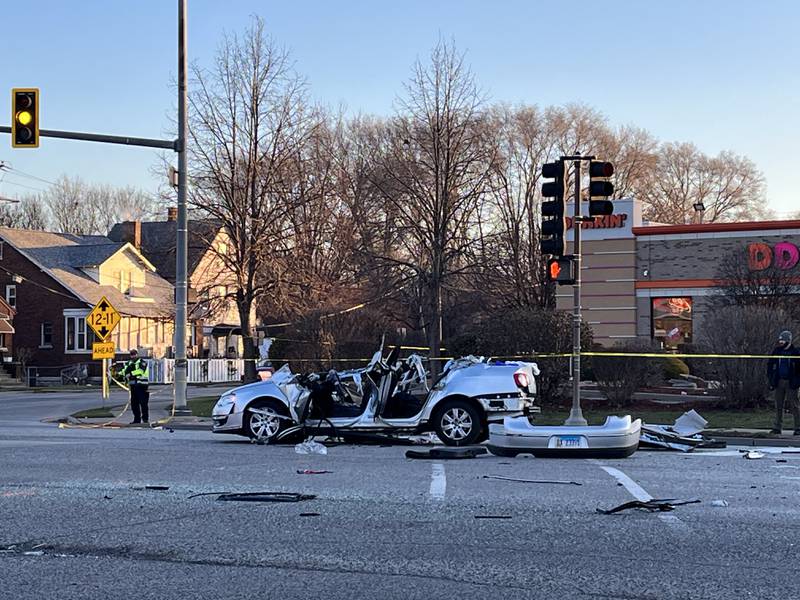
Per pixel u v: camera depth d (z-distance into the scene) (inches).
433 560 294.2
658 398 930.1
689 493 413.7
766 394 880.9
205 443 671.8
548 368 884.0
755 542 315.9
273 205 1205.1
